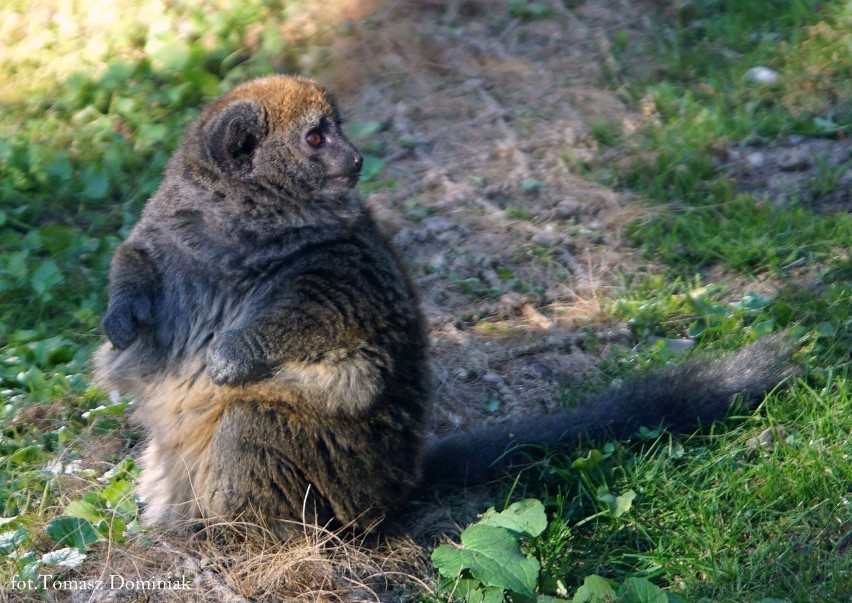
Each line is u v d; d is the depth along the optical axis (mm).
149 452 9547
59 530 8703
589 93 15602
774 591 8203
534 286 12469
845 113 14633
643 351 11352
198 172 9062
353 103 15750
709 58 16188
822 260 12320
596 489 9227
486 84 15922
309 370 8602
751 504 9070
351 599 8305
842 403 9891
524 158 14359
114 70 16109
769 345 10469
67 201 14148
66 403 10859
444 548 8008
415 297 9531
